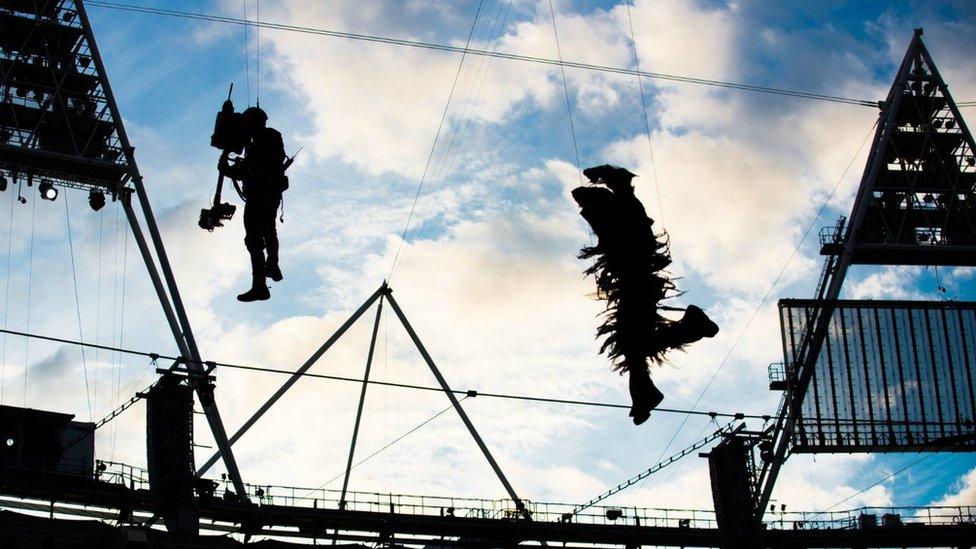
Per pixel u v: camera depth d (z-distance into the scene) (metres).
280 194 10.63
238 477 60.56
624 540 66.31
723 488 60.91
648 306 7.99
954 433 74.62
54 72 67.75
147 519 52.69
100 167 66.25
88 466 57.97
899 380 75.81
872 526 69.31
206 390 51.06
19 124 67.12
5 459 53.88
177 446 49.72
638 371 8.03
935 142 81.31
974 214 80.38
